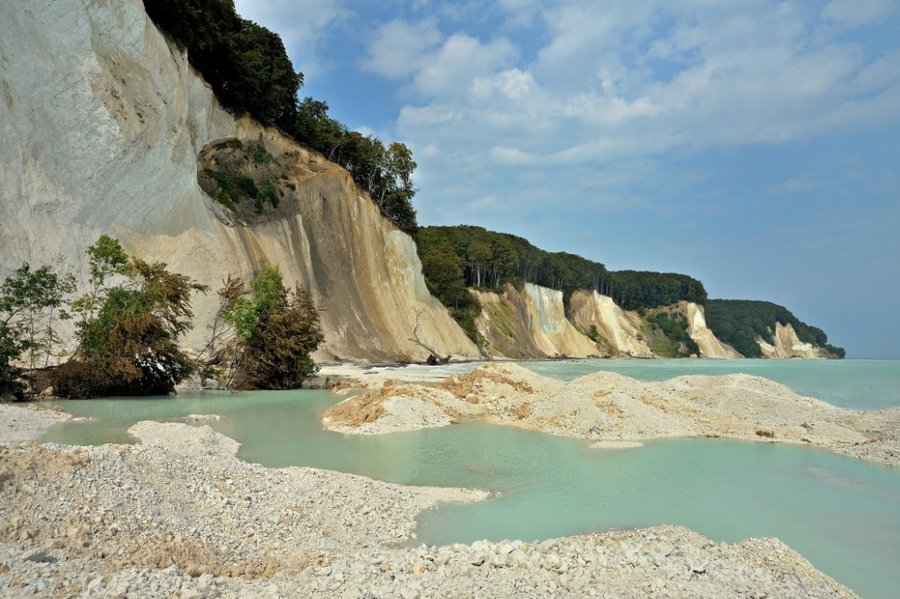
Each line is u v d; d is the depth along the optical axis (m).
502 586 7.13
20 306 24.89
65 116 32.03
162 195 36.97
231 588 6.83
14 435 15.93
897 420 24.75
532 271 122.00
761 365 95.25
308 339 33.94
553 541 9.09
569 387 26.42
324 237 56.38
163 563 7.49
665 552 8.75
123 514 8.63
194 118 43.34
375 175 74.88
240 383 32.31
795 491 14.08
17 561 6.66
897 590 8.66
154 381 28.41
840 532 11.19
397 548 9.50
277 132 57.22
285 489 11.53
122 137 34.03
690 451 18.67
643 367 76.38
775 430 22.03
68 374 25.48
